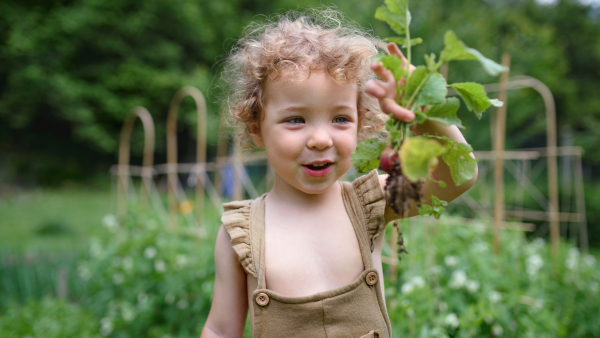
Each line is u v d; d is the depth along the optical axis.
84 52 11.81
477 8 11.17
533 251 3.40
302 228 1.05
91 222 7.92
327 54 1.01
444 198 1.05
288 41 1.05
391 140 0.79
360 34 1.35
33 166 12.38
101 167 12.99
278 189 1.11
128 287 3.26
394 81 0.78
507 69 0.65
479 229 3.40
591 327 2.98
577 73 16.41
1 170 11.88
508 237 3.50
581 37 16.42
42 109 12.05
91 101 11.79
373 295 1.02
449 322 2.22
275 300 0.99
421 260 2.57
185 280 2.99
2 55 11.12
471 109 0.82
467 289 2.45
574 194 6.15
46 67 11.24
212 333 1.12
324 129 0.98
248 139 1.36
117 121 12.19
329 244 1.03
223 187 5.14
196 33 11.84
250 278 1.07
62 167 12.64
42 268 4.11
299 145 0.97
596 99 14.35
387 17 0.82
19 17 11.12
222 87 1.57
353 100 1.02
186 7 11.39
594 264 3.76
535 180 7.83
